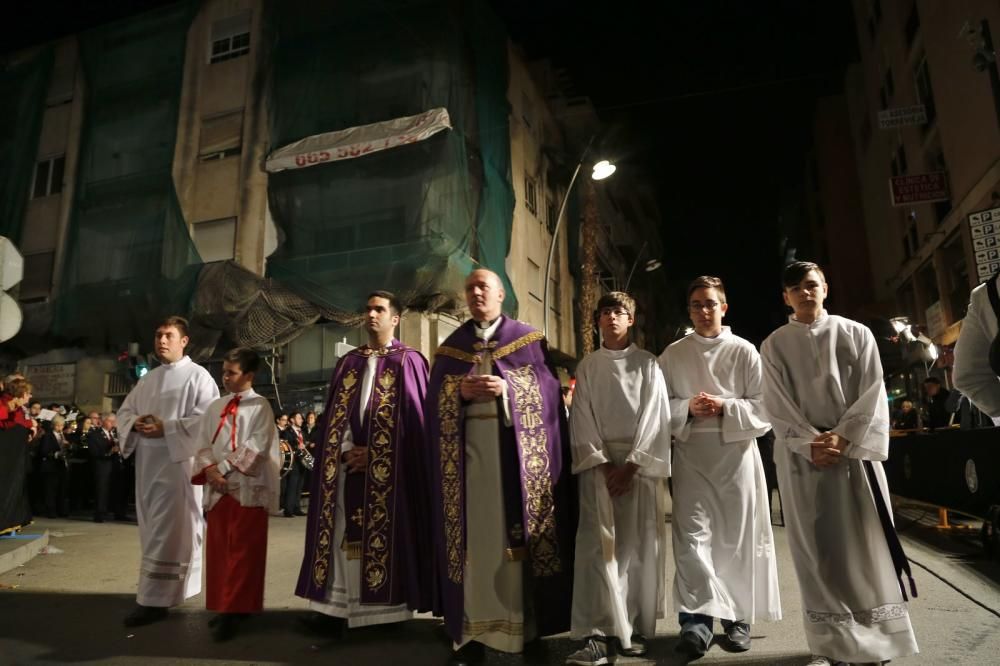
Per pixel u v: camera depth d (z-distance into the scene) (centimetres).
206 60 1888
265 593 560
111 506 1196
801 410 350
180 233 1747
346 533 442
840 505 332
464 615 374
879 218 2731
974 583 518
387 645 415
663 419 385
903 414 1227
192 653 402
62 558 746
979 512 629
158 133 1870
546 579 382
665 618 457
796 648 383
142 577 474
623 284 3475
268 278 1599
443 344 423
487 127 1839
